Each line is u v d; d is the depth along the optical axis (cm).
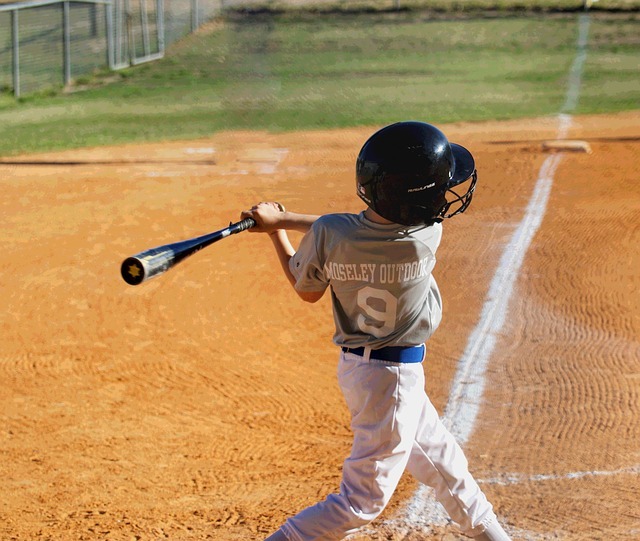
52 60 3083
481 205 1431
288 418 742
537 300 1013
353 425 430
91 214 1431
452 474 442
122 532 541
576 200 1455
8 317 995
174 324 971
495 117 2292
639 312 967
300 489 602
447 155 401
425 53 3438
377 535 522
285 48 3544
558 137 2016
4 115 2464
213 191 1584
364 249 404
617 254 1167
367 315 413
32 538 536
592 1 4291
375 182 394
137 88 2875
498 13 4191
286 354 888
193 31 3775
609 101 2494
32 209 1467
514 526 529
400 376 416
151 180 1675
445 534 524
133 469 649
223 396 790
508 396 762
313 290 440
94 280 1113
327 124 2259
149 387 813
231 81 2922
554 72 2991
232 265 1162
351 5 4400
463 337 909
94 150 1980
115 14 3403
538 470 616
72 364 868
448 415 721
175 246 420
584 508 553
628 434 677
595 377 797
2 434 717
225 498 592
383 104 2509
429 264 412
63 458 671
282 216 459
